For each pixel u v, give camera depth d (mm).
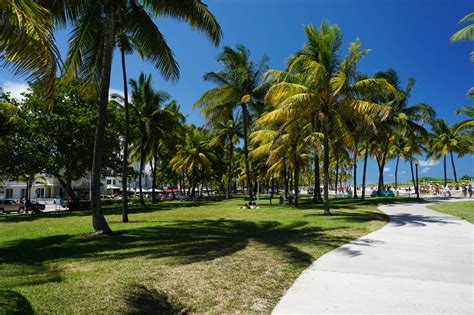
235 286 5090
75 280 5121
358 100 14633
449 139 41812
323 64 15594
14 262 6562
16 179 27500
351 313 4086
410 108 27797
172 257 6785
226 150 52375
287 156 25750
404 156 38312
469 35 13469
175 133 34250
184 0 10898
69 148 25344
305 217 14992
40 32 4094
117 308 4078
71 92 24875
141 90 30656
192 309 4270
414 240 8914
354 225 11805
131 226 12609
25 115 23906
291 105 14500
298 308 4273
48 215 22609
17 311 3781
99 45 11742
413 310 4148
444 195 41250
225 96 23391
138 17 11492
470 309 4168
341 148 29281
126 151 15117
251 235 10023
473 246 8086
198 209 23781
